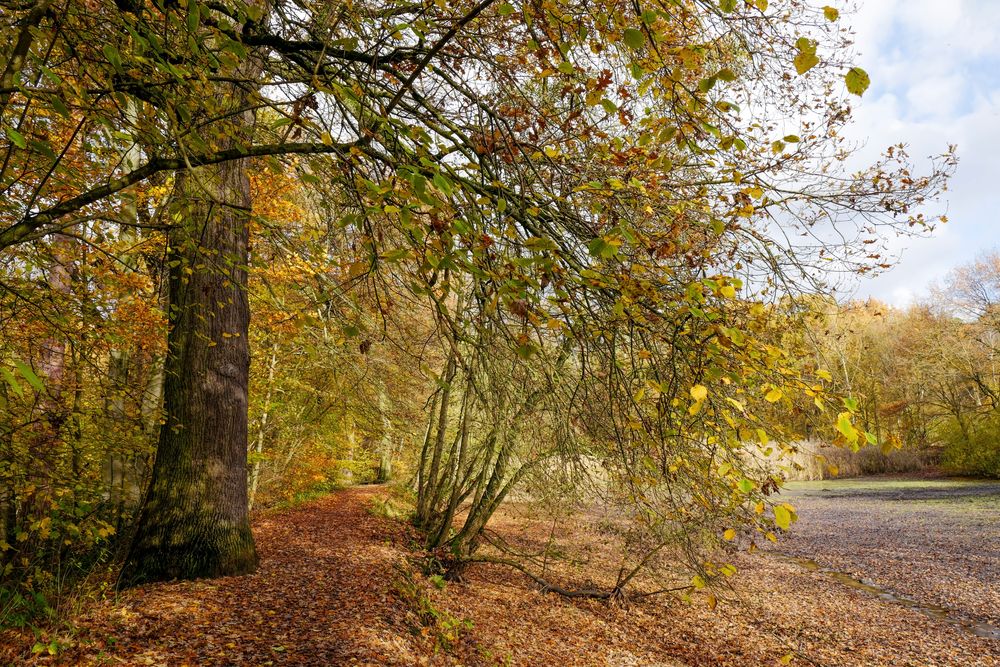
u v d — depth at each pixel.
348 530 12.40
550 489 9.93
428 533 13.30
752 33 3.62
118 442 6.80
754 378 2.77
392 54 3.61
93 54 3.35
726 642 9.12
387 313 3.26
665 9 2.50
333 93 2.89
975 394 35.75
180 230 4.25
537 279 2.71
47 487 5.67
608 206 2.98
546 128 3.50
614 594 10.32
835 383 2.71
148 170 3.50
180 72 2.84
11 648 4.70
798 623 10.18
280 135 4.04
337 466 19.77
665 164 2.90
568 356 3.81
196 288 7.14
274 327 7.80
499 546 11.47
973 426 32.56
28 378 1.46
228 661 5.09
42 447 5.85
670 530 6.50
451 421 13.94
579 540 14.23
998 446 30.23
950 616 10.63
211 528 7.03
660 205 3.22
